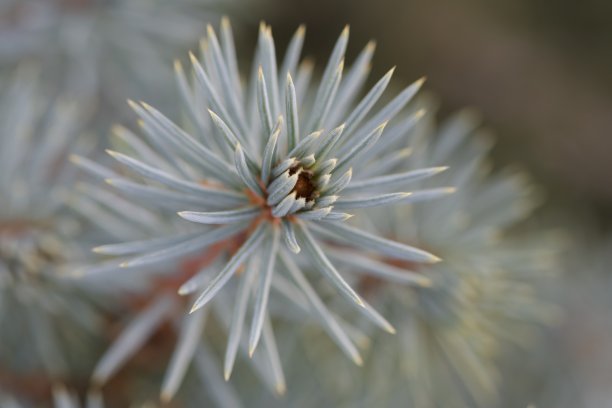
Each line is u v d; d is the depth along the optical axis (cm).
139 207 25
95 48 32
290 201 20
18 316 26
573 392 34
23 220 25
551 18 59
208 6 38
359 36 59
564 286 34
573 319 34
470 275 24
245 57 50
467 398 28
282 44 58
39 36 31
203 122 22
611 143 56
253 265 22
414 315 25
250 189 22
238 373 27
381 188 22
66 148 27
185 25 33
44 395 27
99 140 31
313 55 59
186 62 36
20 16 31
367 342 24
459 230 25
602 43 59
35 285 25
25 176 25
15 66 32
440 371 26
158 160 23
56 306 25
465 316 24
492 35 59
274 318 26
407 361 25
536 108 57
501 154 56
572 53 59
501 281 25
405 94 21
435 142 28
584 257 38
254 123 22
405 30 58
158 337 26
